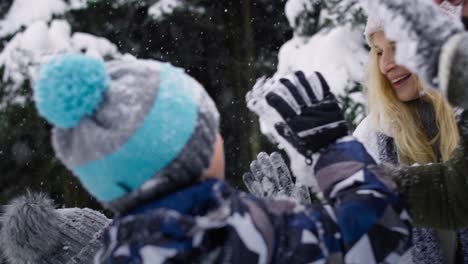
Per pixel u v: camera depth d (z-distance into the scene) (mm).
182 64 5555
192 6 5375
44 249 2035
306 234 1092
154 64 1113
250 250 1056
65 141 1075
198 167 1070
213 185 1081
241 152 5855
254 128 5746
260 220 1087
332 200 1159
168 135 1035
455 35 1052
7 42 4695
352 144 1197
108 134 1027
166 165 1039
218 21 5637
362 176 1146
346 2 4035
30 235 2018
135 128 1025
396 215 1129
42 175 4832
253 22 5832
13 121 4633
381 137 1710
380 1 1104
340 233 1101
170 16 5301
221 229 1058
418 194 1349
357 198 1113
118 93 1046
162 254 1026
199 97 1099
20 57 4551
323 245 1091
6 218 2059
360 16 3973
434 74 1064
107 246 1104
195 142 1060
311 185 1271
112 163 1035
